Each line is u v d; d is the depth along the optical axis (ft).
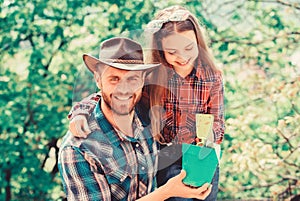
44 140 21.22
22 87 20.84
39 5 21.18
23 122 21.04
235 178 20.79
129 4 20.86
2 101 20.89
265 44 20.71
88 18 20.65
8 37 20.95
